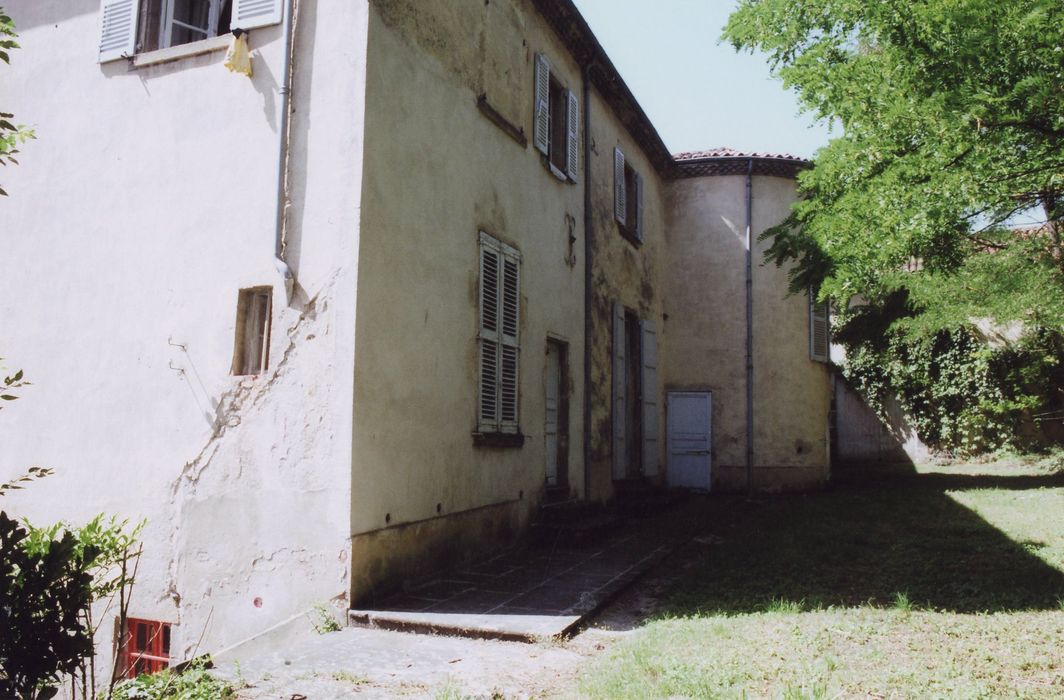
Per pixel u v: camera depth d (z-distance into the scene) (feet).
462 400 23.75
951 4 15.69
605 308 38.34
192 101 22.16
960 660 13.92
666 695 12.17
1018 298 40.75
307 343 19.29
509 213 28.02
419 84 22.26
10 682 9.62
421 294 21.71
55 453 22.61
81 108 24.00
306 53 20.57
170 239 21.86
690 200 51.34
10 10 25.76
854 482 55.06
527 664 14.52
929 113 16.67
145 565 20.62
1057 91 15.02
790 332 50.16
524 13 30.40
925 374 63.21
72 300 23.13
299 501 18.83
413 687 13.10
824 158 20.03
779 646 14.85
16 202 24.50
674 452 49.52
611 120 41.22
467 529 23.66
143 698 12.49
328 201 19.61
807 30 19.90
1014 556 23.91
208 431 20.43
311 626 17.75
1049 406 58.54
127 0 23.67
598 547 27.53
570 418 32.99
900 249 18.35
